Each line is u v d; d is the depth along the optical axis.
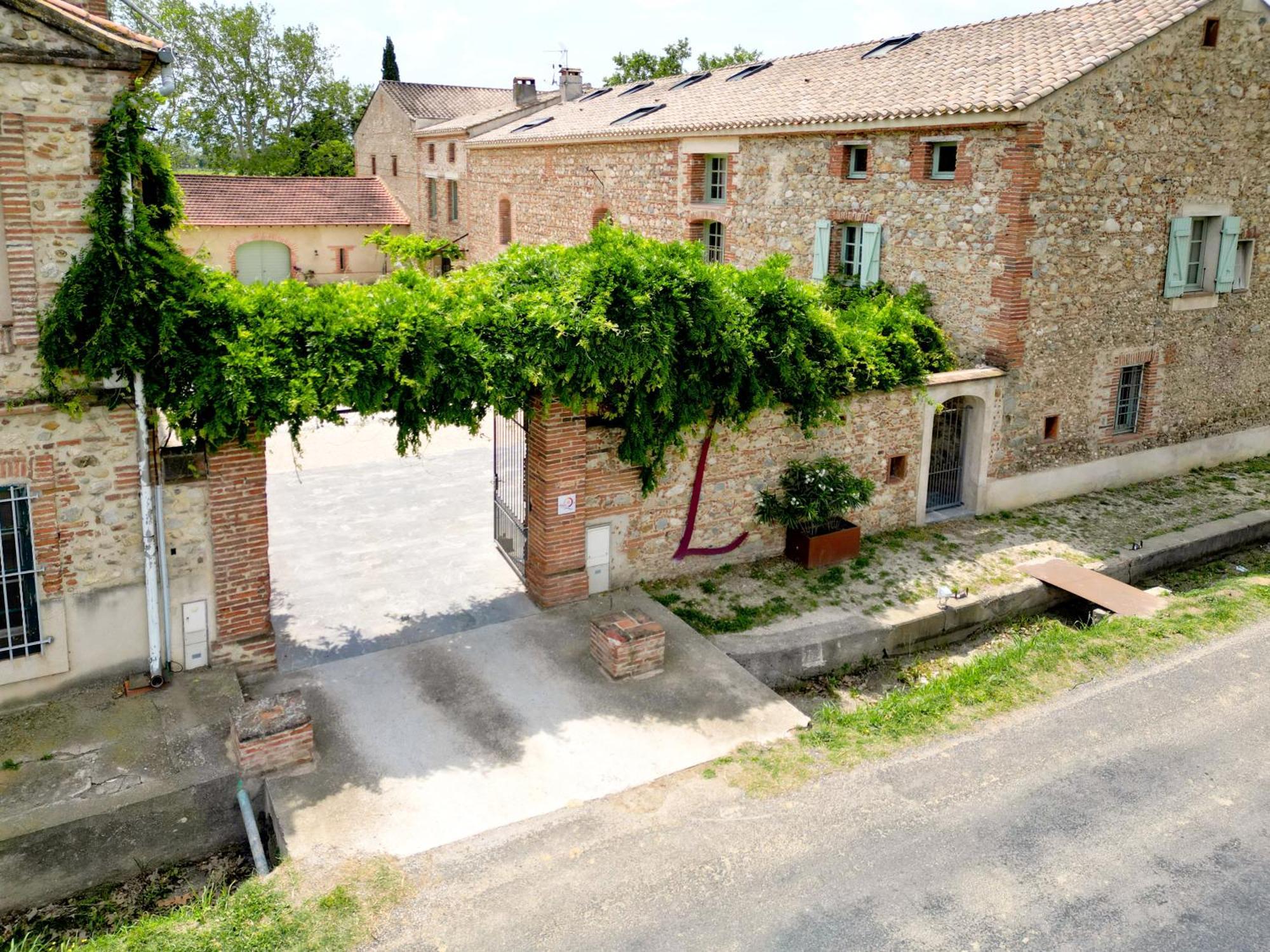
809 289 12.65
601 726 9.20
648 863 7.37
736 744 8.99
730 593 12.24
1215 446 18.06
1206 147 15.66
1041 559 13.62
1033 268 14.18
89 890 7.67
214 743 8.52
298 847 7.47
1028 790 8.33
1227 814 8.03
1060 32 15.85
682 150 20.36
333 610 11.52
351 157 48.09
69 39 7.75
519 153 27.64
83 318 8.10
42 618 8.81
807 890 7.09
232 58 46.28
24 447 8.45
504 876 7.20
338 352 8.84
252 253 33.66
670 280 10.50
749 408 11.83
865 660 11.54
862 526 14.09
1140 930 6.73
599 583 11.98
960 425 15.12
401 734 9.01
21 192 7.91
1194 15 14.60
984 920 6.81
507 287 10.49
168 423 8.90
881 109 15.35
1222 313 17.16
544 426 10.93
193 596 9.53
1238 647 10.95
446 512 14.88
